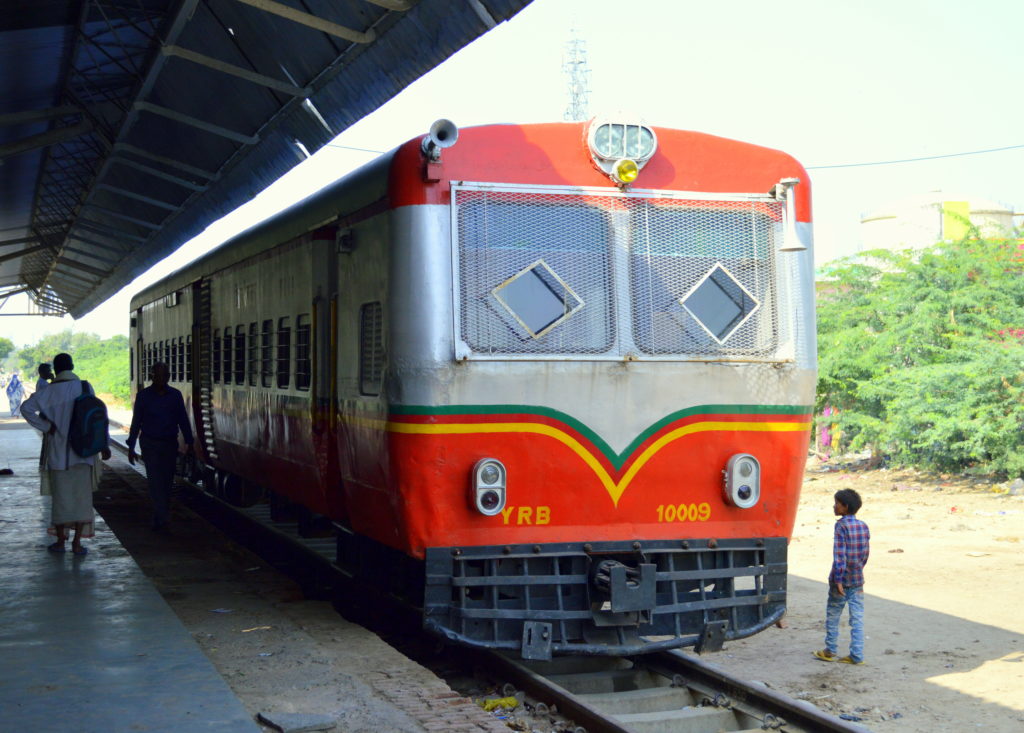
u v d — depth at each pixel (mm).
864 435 20031
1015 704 7129
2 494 15047
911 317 19797
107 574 8836
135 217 23484
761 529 7156
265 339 10406
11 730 4922
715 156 7113
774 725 6145
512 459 6609
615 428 6793
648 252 6891
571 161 6812
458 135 6617
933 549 12922
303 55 11414
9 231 28516
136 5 12250
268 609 8242
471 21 8758
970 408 17766
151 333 19062
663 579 6789
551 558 6758
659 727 6172
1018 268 20078
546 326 6668
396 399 6621
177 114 13938
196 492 17453
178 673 5895
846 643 8828
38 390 9695
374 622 8906
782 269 7164
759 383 7078
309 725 5145
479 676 7219
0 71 13570
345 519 8453
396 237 6609
